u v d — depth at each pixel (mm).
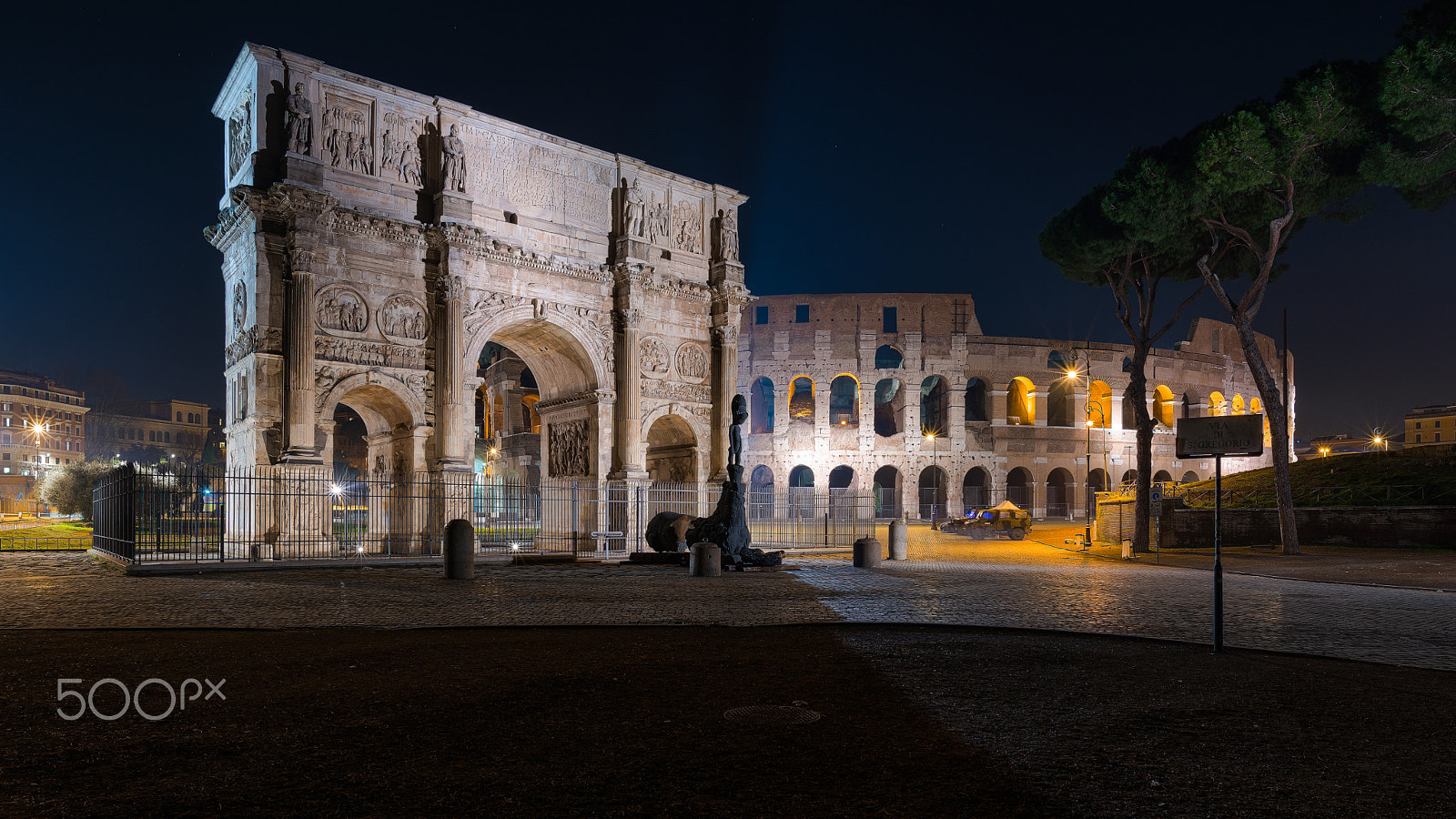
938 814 6738
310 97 35812
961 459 86250
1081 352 89250
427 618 17906
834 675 12016
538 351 46812
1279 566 33719
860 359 86688
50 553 38688
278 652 13734
